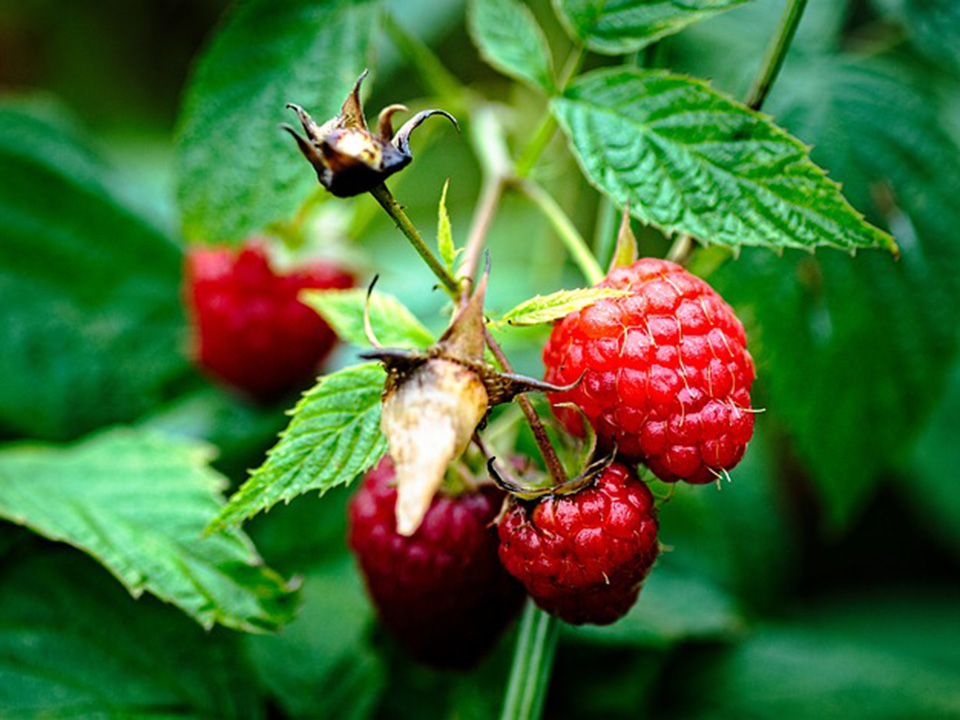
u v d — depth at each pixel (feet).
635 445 0.62
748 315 0.80
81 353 0.97
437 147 1.16
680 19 0.69
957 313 0.82
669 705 0.90
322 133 0.58
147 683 0.77
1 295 0.96
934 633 1.02
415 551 0.70
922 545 1.13
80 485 0.77
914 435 0.82
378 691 0.81
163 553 0.72
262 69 0.77
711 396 0.62
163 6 1.45
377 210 0.87
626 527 0.61
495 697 0.80
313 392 0.62
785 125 0.83
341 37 0.77
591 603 0.64
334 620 0.83
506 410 0.77
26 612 0.77
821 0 0.87
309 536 0.87
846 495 0.83
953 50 0.82
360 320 0.69
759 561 0.97
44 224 0.97
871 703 0.88
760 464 0.98
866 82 0.84
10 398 0.95
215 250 0.89
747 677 0.90
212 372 0.91
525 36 0.72
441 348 0.58
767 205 0.65
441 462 0.56
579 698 0.86
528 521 0.62
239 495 0.61
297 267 0.89
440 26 1.11
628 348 0.62
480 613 0.71
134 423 0.97
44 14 1.42
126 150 1.34
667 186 0.66
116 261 0.98
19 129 0.98
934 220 0.82
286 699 0.81
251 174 0.76
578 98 0.69
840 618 1.05
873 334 0.81
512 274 1.04
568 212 0.91
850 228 0.64
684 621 0.88
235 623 0.70
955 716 0.88
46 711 0.75
